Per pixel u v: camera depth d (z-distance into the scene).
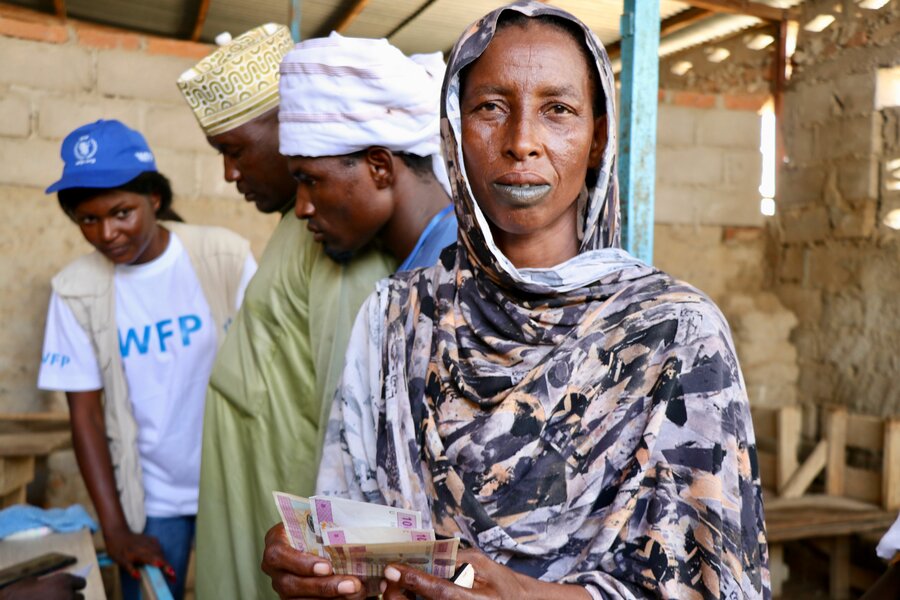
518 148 1.02
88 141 2.12
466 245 1.09
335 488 1.21
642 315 0.99
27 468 3.06
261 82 1.73
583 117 1.05
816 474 4.27
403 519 0.91
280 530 1.02
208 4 5.07
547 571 0.96
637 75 1.65
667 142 5.10
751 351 4.81
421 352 1.11
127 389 2.32
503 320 1.04
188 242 2.37
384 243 1.57
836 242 4.68
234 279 2.38
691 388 0.95
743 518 0.96
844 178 4.61
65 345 2.33
